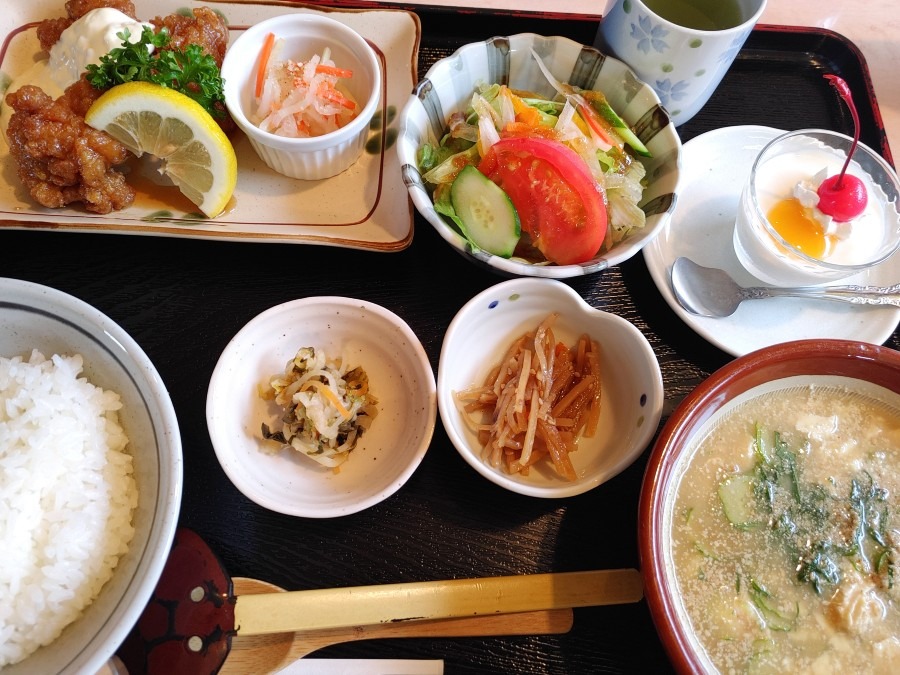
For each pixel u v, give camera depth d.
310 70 0.31
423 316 0.30
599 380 0.28
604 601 0.24
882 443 0.24
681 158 0.29
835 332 0.29
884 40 0.39
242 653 0.23
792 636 0.22
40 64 0.34
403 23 0.34
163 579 0.24
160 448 0.22
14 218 0.29
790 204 0.29
